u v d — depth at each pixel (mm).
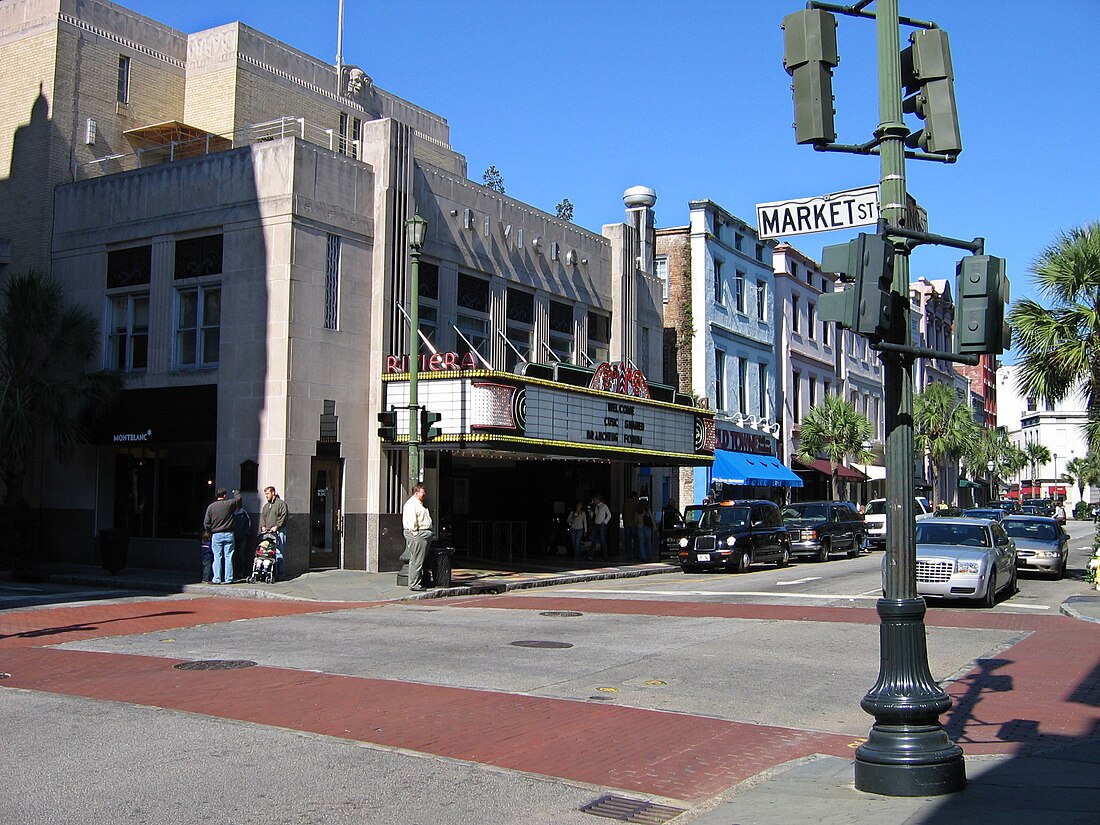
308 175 22844
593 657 12719
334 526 23469
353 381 23703
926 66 7309
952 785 6719
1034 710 9867
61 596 19484
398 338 24609
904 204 7168
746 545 27031
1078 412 120000
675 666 12148
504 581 22641
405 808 6703
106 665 11938
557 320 31109
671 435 30188
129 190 24859
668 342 39062
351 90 34469
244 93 29844
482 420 22594
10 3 27125
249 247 22875
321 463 23203
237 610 17656
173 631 14922
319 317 22953
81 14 27016
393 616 17031
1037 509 73125
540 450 24484
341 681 10977
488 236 27953
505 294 28609
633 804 6883
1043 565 25281
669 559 31078
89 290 25328
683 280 39250
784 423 45875
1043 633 15289
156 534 24203
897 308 7105
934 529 20812
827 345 52031
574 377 25938
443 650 13180
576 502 31750
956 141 7227
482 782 7312
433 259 25969
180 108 29969
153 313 24188
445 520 25766
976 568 18734
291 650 13141
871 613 17516
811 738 8797
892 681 6875
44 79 26359
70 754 7887
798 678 11438
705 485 37938
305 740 8375
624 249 34062
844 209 7406
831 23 7352
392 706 9734
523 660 12445
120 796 6852
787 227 7598
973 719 9492
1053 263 23719
